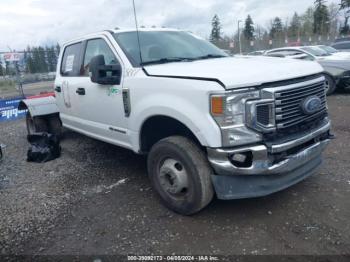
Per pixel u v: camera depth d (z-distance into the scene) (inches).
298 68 138.3
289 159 130.6
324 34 2106.3
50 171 211.8
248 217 141.7
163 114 141.0
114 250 125.8
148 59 168.9
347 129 259.8
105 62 182.7
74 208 159.6
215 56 185.0
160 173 149.6
